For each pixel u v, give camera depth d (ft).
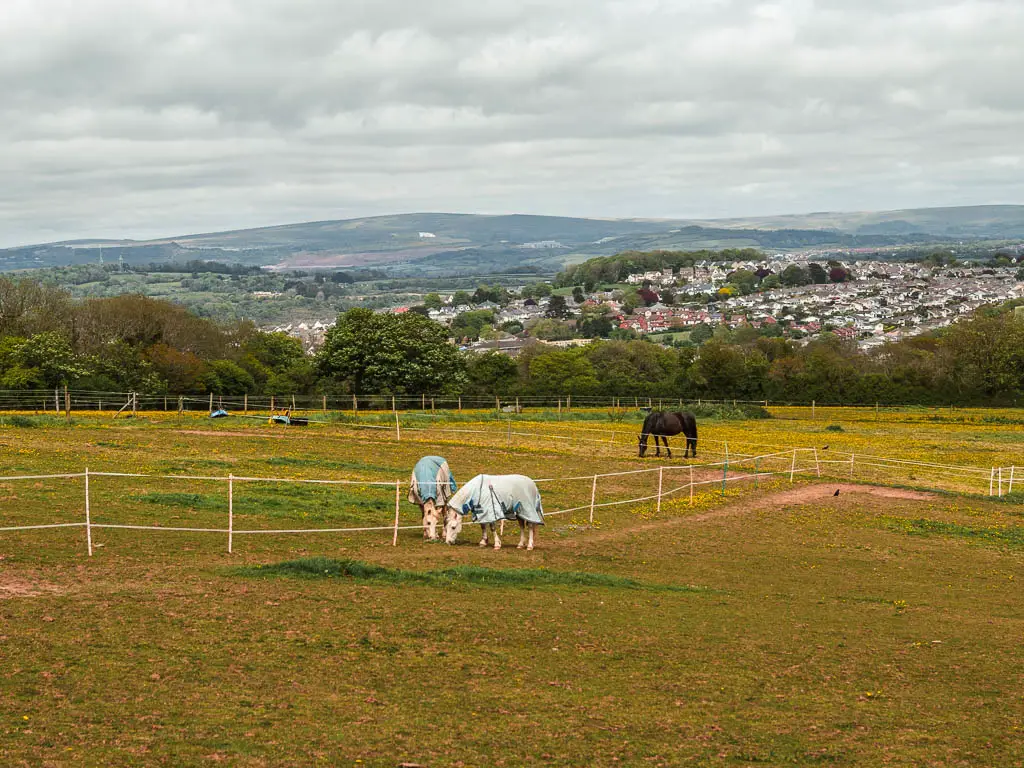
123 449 142.51
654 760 41.81
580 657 56.03
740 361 377.30
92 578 65.00
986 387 363.35
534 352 456.45
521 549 89.45
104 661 48.78
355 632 57.26
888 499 138.92
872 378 371.56
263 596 63.52
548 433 212.84
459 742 42.34
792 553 98.07
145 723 41.65
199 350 364.38
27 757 37.24
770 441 218.59
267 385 338.75
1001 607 78.33
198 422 194.80
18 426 170.81
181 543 78.59
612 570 83.15
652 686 51.83
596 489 133.28
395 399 271.90
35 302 327.67
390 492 118.93
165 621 56.29
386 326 307.58
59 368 253.24
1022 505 141.49
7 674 45.85
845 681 54.80
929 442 232.32
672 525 109.91
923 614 73.67
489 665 53.42
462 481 133.49
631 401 345.72
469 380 352.49
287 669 50.16
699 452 188.85
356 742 41.52
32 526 75.56
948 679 56.18
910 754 43.78
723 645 60.75
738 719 47.50
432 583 70.90
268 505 100.63
